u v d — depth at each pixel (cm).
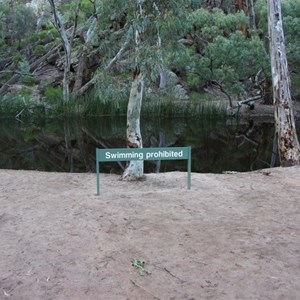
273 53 826
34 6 2692
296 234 372
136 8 539
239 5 2206
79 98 1914
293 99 1923
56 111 1859
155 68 536
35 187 593
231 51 1450
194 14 1464
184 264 313
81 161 1016
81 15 2264
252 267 305
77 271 305
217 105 1841
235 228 388
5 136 1441
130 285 285
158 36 546
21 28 2328
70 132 1518
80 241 360
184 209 452
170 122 1708
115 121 1759
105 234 376
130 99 615
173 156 532
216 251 335
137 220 413
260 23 1739
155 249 341
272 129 1508
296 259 319
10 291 279
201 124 1655
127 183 612
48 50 2450
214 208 457
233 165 952
